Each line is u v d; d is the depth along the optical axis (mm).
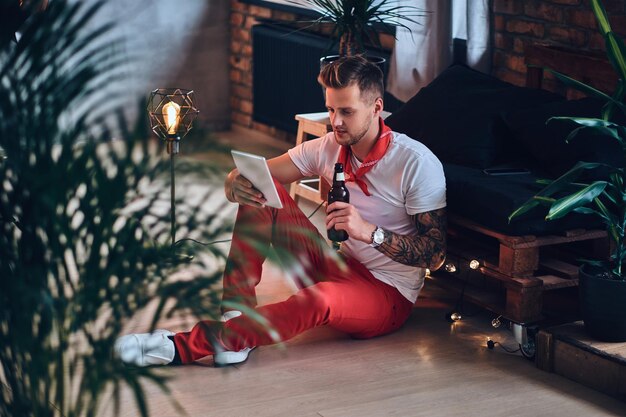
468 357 3252
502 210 3316
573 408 2887
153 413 2775
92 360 1217
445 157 3898
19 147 1245
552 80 4406
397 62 5047
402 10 4977
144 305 1226
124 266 1239
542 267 3471
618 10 4082
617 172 3047
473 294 3525
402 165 3270
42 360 1251
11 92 1243
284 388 2984
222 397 2908
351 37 4609
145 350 1267
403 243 3201
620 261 3092
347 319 3232
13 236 1299
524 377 3102
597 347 3010
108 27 1264
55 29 1229
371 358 3225
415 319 3590
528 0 4555
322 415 2807
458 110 3986
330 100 3217
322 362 3188
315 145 3525
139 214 1242
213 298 1228
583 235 3365
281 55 6551
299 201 5246
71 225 1233
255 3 6852
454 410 2855
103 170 1210
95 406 1206
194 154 1197
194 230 1248
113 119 1315
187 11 7039
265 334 3059
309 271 3365
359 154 3340
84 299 1217
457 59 4992
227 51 7316
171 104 3783
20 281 1224
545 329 3160
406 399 2924
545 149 3598
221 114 7430
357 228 3146
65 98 1233
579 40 4305
